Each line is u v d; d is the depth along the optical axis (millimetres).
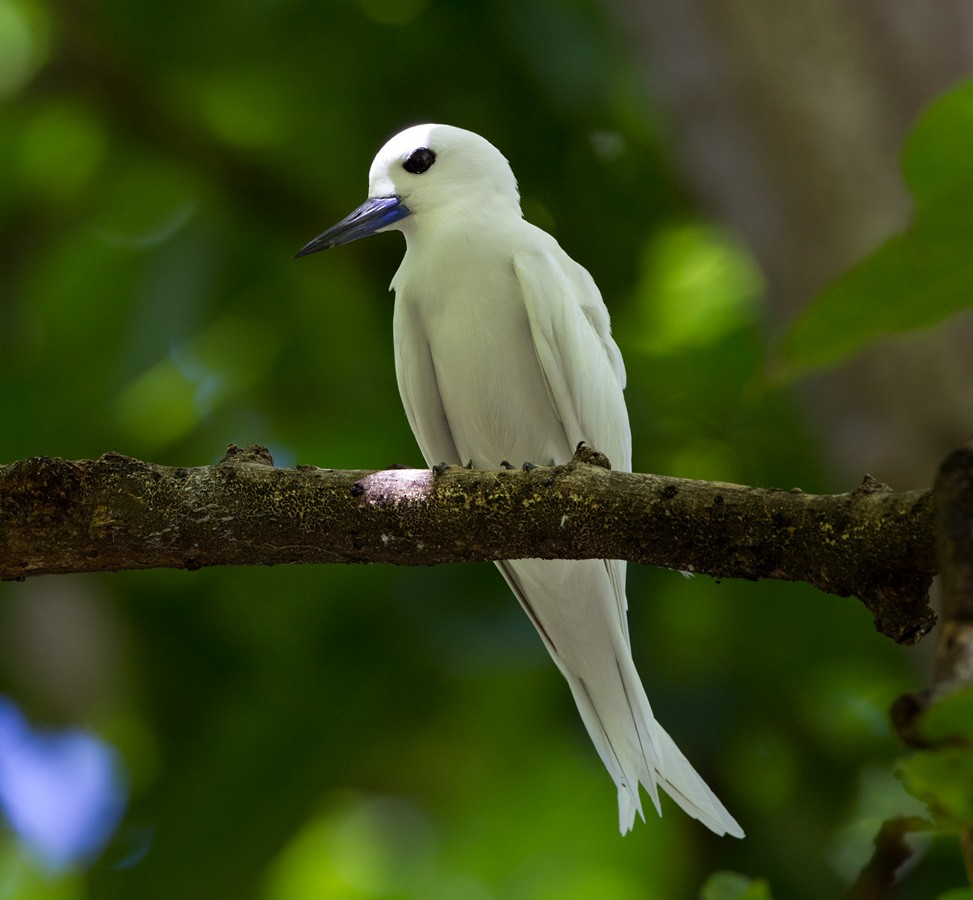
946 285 2113
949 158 1995
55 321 13156
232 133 13211
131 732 12141
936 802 2064
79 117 13320
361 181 12836
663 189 12648
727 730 11016
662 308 13273
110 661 12039
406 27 12562
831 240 8297
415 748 11828
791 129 8430
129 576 12109
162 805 10555
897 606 4336
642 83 11297
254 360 13039
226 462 5371
